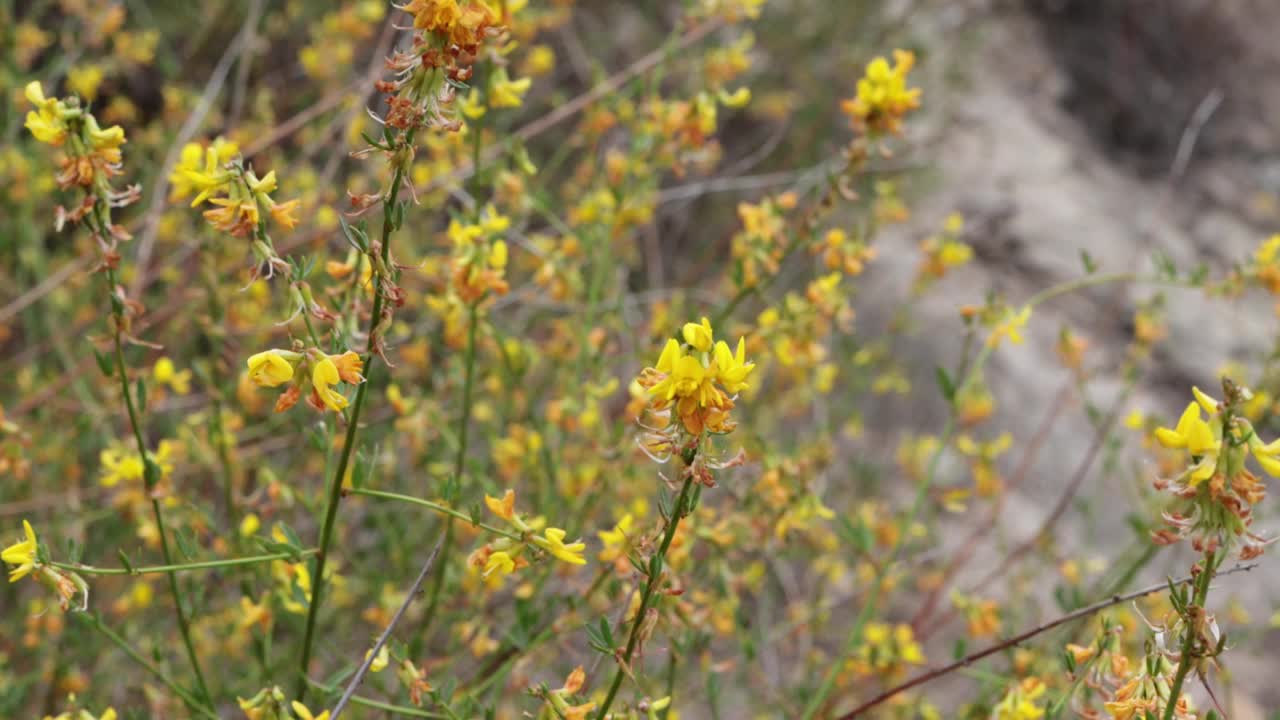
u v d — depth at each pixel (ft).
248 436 10.25
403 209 5.16
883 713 11.10
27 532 5.46
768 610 11.73
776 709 11.19
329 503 5.93
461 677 9.40
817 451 10.90
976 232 20.74
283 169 13.24
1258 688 14.44
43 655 10.09
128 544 10.85
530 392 11.41
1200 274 9.54
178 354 12.15
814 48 20.11
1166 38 25.76
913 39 21.27
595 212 10.21
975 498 15.96
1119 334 19.80
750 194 18.70
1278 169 24.75
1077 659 6.30
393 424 10.31
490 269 7.54
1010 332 9.12
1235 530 4.70
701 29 11.60
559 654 10.21
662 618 7.49
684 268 17.16
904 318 15.89
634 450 8.83
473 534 9.67
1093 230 21.63
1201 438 4.68
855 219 19.31
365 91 12.56
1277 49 26.37
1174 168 13.84
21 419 11.26
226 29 16.72
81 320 12.62
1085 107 24.93
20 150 12.45
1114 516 16.48
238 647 10.05
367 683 8.51
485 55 7.93
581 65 18.08
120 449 8.13
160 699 8.96
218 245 9.11
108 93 15.11
